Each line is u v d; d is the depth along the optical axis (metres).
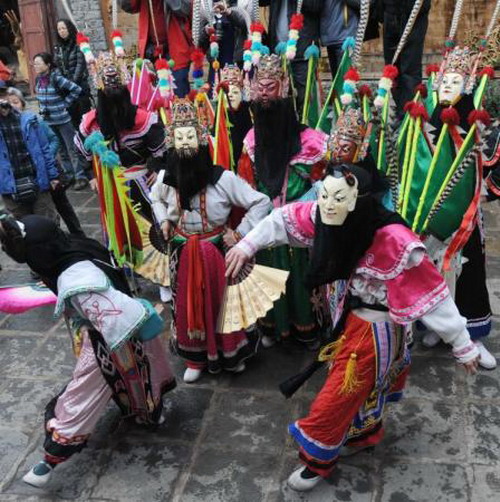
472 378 3.41
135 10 5.99
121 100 4.00
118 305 2.62
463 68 3.28
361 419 2.72
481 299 3.41
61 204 5.26
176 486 2.85
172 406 3.35
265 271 3.19
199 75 3.87
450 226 3.07
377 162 3.21
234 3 5.29
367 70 8.00
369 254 2.34
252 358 3.72
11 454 3.12
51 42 8.88
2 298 2.89
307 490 2.75
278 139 3.31
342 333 2.56
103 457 3.04
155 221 3.85
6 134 4.73
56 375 3.72
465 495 2.71
